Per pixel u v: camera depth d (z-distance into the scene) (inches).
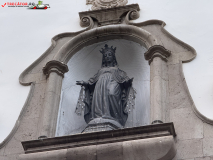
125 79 319.0
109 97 304.2
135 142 254.2
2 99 323.3
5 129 304.0
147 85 323.6
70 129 314.0
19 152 287.1
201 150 258.5
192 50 315.6
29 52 355.9
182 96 289.7
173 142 252.2
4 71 344.2
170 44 326.3
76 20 372.8
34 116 305.6
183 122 274.7
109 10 363.9
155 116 277.6
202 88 293.0
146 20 353.4
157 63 308.5
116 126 288.2
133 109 316.5
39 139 270.4
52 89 314.5
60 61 332.5
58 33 365.4
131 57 346.0
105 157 254.8
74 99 333.7
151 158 252.5
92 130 283.7
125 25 344.2
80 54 350.0
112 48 345.4
